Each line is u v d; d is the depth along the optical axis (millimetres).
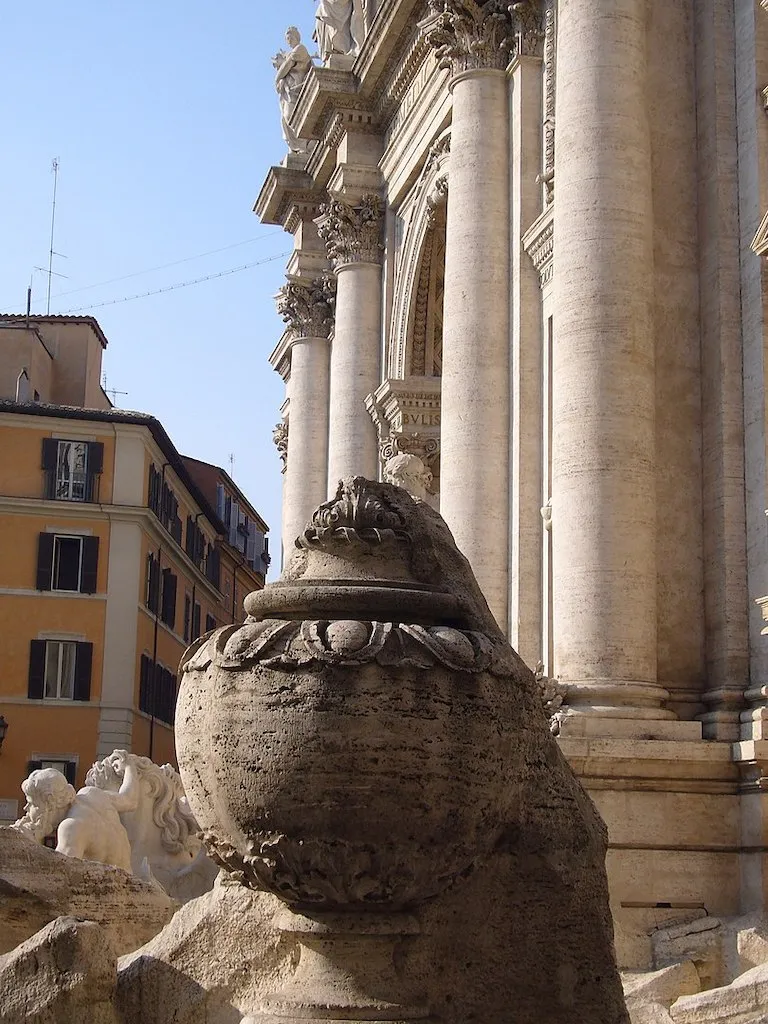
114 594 48375
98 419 48812
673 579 16406
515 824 6141
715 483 16359
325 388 34594
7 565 47781
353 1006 5785
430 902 5977
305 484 34062
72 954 6250
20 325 51312
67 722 47281
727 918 14391
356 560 6223
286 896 5820
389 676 5570
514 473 19969
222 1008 6426
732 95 17047
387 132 30094
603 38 16625
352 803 5527
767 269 16188
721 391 16406
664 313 16859
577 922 6242
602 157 16359
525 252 20422
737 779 15148
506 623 19891
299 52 35625
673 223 17062
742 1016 9992
